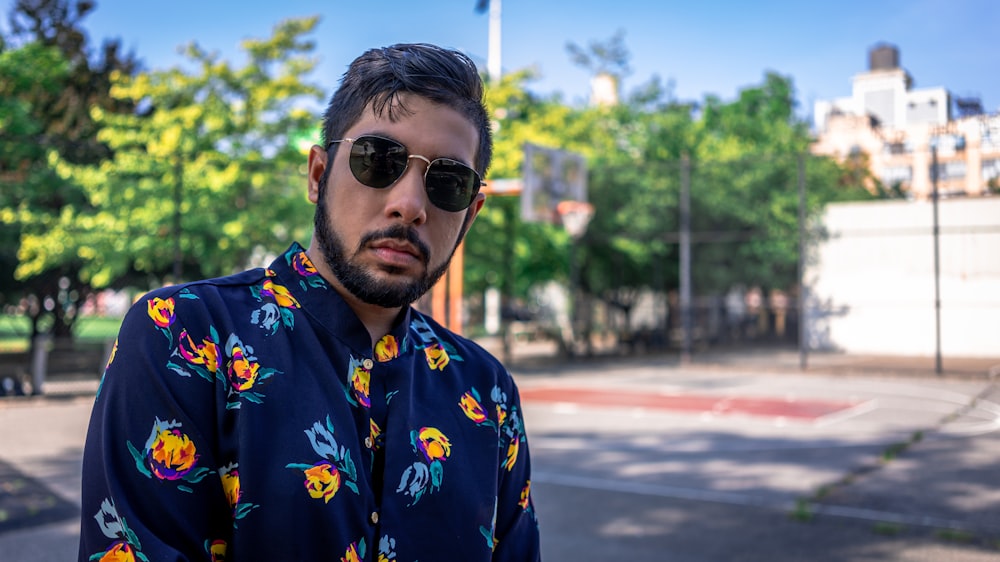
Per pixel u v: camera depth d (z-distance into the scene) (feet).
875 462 26.73
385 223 4.00
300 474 3.56
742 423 35.86
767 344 97.55
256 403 3.64
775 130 85.97
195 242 46.55
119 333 3.67
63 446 27.81
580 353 81.87
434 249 4.19
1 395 40.96
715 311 96.84
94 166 51.65
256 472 3.52
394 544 3.82
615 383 54.34
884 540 17.79
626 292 94.48
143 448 3.43
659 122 85.35
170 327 3.65
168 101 50.83
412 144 4.09
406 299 4.08
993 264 75.15
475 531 4.16
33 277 53.01
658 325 93.66
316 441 3.66
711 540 17.70
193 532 3.45
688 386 52.65
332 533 3.57
